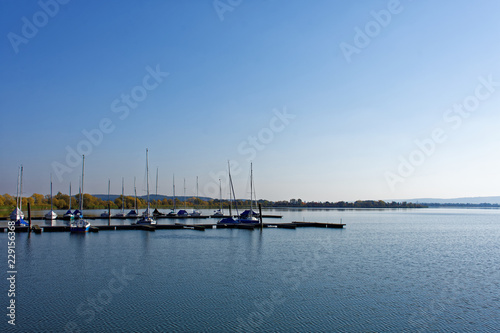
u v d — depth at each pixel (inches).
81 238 2556.6
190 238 2603.3
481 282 1352.1
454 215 7775.6
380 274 1461.6
